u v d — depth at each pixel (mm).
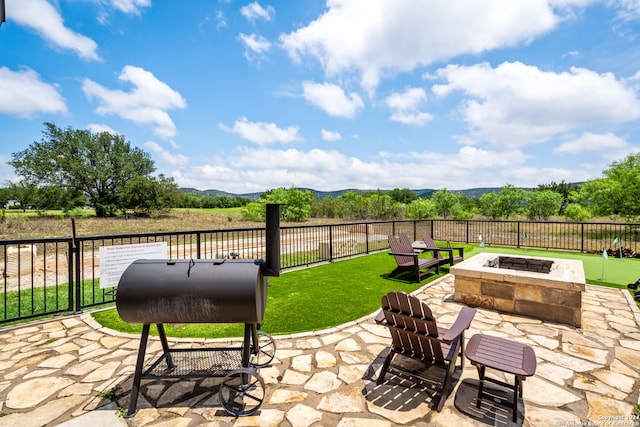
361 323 4129
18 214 27344
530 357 2377
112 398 2547
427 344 2525
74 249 4617
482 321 4230
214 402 2510
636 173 15836
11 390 2664
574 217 20656
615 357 3207
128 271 2416
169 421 2275
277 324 4098
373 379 2822
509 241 12914
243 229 6254
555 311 4223
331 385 2725
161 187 33812
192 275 2385
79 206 33406
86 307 4922
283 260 8891
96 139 34625
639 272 7230
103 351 3387
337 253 9867
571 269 4785
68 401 2512
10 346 3523
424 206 24594
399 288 5883
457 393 2617
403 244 7098
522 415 2314
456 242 12898
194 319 2402
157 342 3586
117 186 33438
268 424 2229
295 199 27531
